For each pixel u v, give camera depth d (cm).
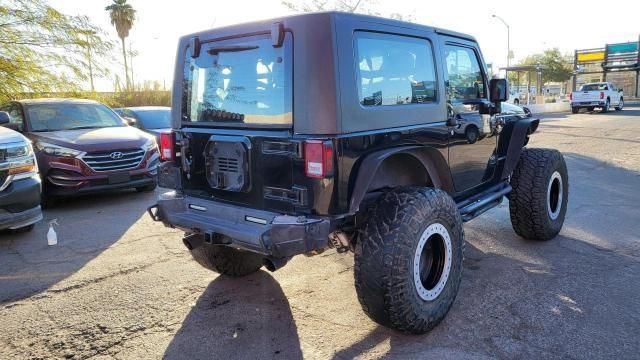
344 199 307
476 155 452
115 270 485
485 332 344
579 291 406
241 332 355
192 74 388
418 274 327
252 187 331
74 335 356
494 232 579
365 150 319
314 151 294
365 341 338
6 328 368
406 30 365
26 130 818
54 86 1242
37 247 563
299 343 338
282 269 475
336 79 300
